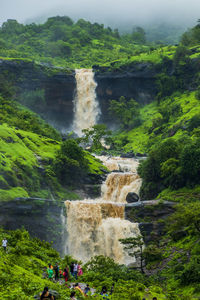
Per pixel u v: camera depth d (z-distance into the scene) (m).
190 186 81.62
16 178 81.00
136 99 157.12
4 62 144.38
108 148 134.38
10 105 134.62
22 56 189.62
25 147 94.62
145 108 154.38
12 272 33.12
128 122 147.75
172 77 148.62
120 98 153.12
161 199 77.62
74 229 79.00
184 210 66.06
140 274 57.53
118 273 53.88
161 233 73.38
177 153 88.69
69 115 155.75
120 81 154.75
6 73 144.12
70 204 80.19
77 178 95.31
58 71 152.25
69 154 96.69
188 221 63.62
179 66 149.25
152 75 152.50
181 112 130.62
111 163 110.31
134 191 94.88
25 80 147.50
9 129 99.31
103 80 156.25
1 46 194.50
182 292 52.94
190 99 137.25
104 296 33.09
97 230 79.25
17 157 87.19
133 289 42.62
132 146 132.62
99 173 100.44
